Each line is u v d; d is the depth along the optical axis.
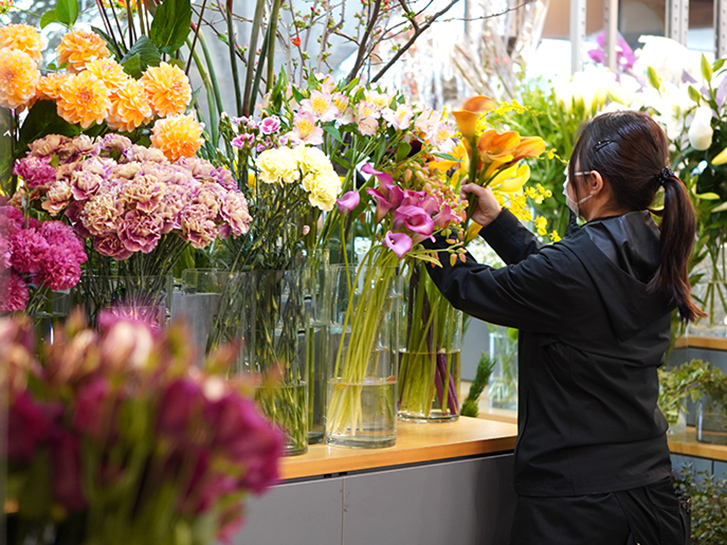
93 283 1.50
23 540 0.72
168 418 0.70
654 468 1.78
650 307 1.75
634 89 2.62
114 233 1.42
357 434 1.74
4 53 1.42
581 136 1.89
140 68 1.75
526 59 3.21
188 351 0.76
